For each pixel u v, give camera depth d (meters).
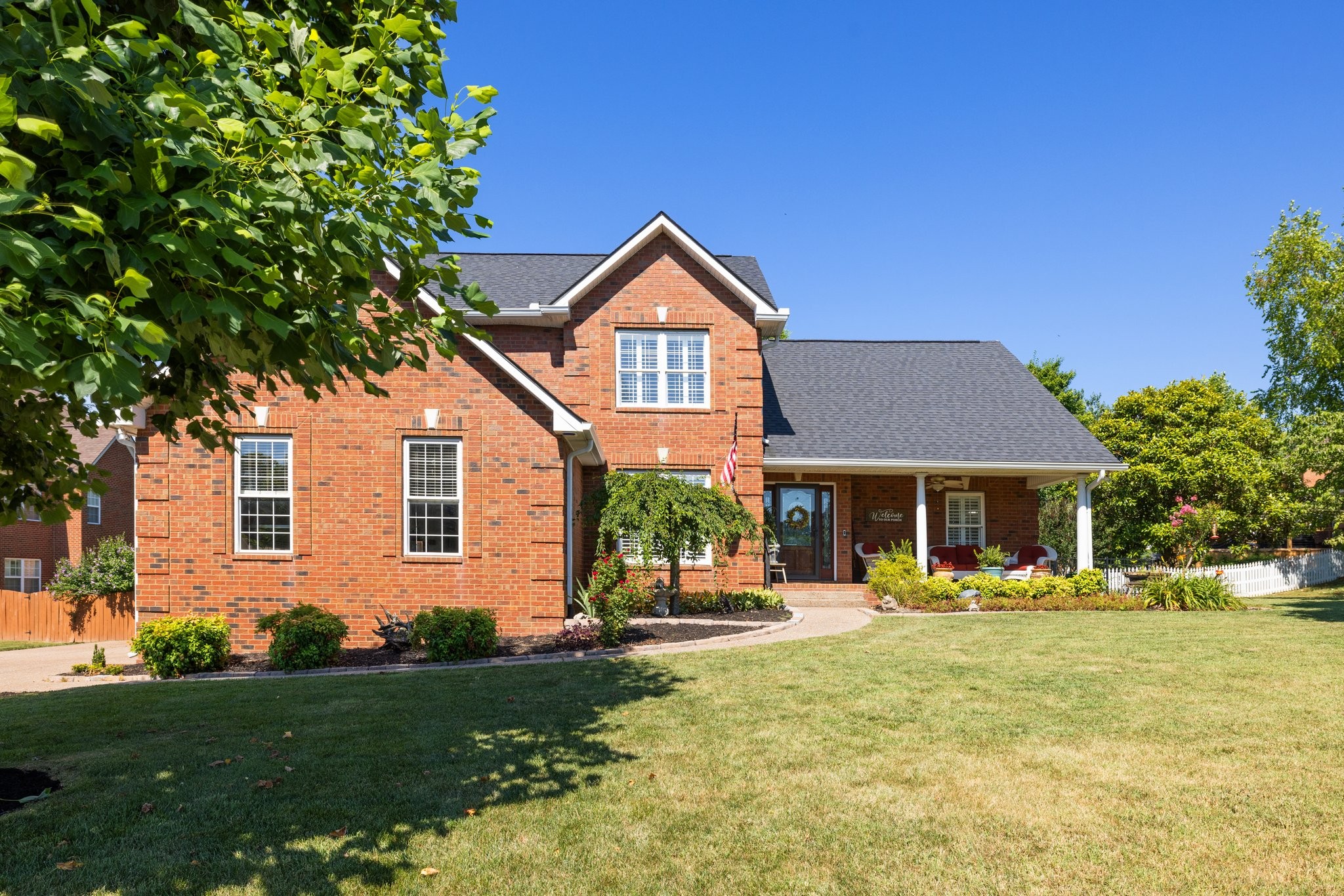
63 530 28.70
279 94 4.03
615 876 4.53
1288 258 28.25
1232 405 31.92
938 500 22.22
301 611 12.22
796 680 9.71
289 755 6.89
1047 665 10.40
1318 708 7.98
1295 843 4.85
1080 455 20.00
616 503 14.82
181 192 3.57
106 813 5.56
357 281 4.73
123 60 3.61
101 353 3.41
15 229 3.17
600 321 18.28
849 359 24.38
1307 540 42.06
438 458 14.27
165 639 11.69
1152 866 4.59
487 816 5.42
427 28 4.71
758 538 15.92
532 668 10.94
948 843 4.93
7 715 8.75
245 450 14.21
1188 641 12.12
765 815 5.40
